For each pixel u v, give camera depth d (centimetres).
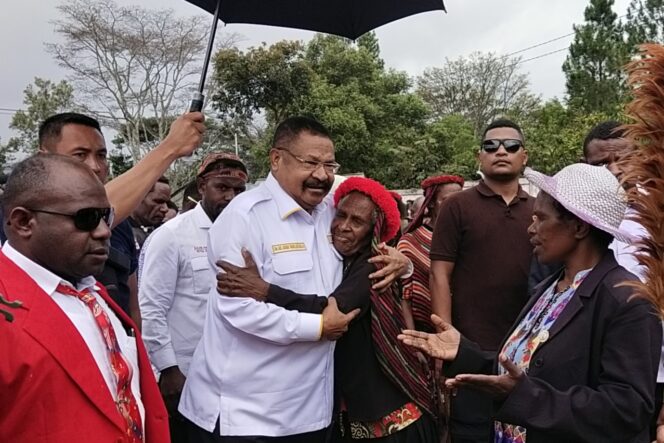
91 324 180
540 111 3167
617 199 205
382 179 2683
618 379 190
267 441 261
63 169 176
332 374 281
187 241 354
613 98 2986
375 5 300
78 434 162
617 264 208
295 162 270
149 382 204
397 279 288
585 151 351
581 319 202
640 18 2758
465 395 359
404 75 3008
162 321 340
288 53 2673
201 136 271
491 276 362
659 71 152
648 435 210
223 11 290
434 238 380
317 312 260
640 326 191
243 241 264
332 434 301
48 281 173
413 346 234
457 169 2720
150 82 3038
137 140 3114
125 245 288
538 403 191
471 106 4000
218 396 267
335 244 283
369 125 2752
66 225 173
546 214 213
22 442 157
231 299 257
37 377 158
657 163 156
